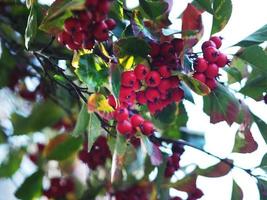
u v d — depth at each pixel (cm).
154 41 88
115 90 85
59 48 99
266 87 95
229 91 92
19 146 124
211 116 94
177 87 89
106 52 89
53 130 122
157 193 107
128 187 111
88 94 92
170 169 102
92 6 84
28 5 91
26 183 116
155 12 90
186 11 89
